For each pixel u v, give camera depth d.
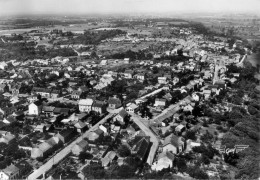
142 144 148.75
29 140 156.62
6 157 139.25
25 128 173.38
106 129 171.12
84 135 167.88
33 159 139.25
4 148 146.75
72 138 163.00
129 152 145.00
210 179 127.81
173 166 135.50
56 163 134.75
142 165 135.75
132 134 171.88
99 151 148.12
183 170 132.12
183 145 154.50
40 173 126.62
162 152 143.38
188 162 141.62
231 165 143.25
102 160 134.12
